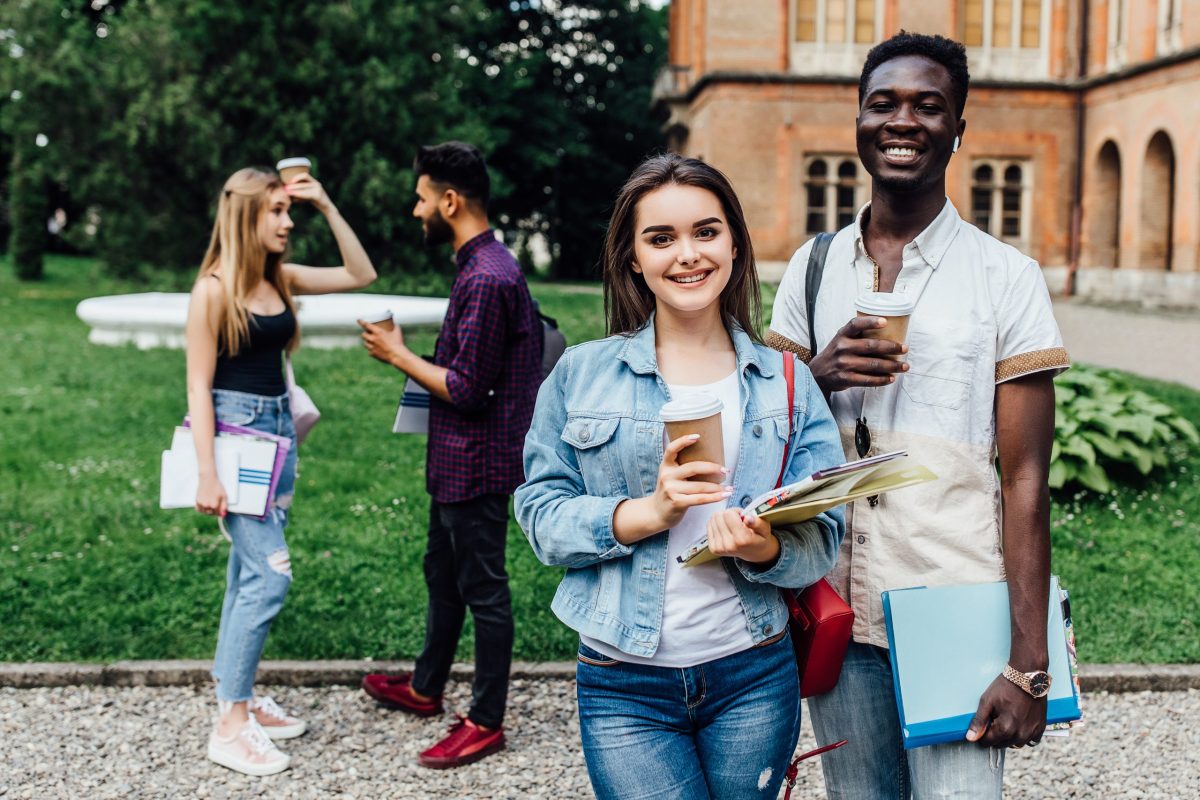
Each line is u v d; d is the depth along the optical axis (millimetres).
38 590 5512
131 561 5977
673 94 27781
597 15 37406
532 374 3920
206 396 3793
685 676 2121
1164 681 4520
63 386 11422
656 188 2125
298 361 12953
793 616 2232
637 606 2111
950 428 2180
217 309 3770
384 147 21703
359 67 21172
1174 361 13641
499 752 3979
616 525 2074
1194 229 21172
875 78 2227
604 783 2139
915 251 2230
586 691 2193
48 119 20938
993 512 2217
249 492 3797
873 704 2354
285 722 4098
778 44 24375
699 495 1913
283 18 20844
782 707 2154
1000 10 25094
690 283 2113
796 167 24406
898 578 2229
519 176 36500
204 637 4949
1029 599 2094
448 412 3854
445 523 3916
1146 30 22703
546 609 5312
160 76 20438
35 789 3689
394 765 3887
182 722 4242
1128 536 6332
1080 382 7473
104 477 7812
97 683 4582
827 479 1810
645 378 2180
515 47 36844
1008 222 25406
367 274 4305
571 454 2223
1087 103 24969
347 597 5457
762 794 2152
